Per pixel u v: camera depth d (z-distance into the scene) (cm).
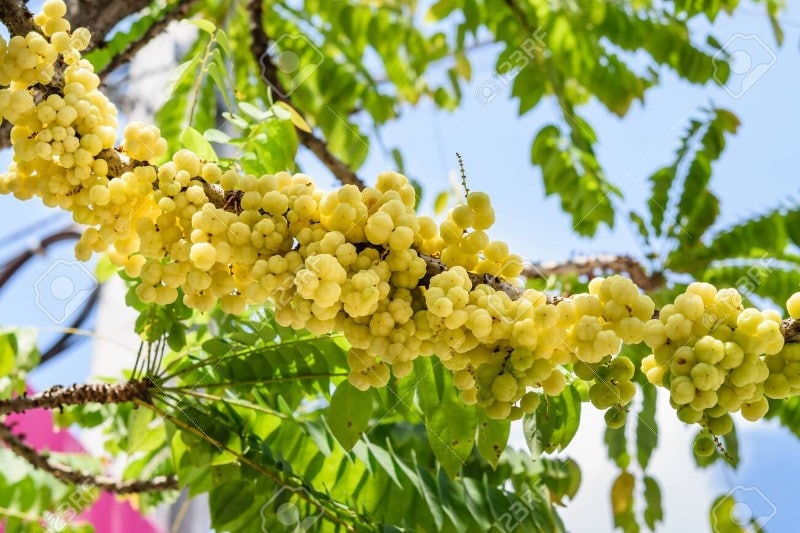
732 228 183
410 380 116
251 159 126
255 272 105
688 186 184
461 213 106
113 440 165
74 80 110
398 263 104
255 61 173
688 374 100
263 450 124
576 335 102
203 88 178
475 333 102
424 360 116
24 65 107
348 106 190
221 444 123
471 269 107
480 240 106
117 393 122
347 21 205
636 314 102
